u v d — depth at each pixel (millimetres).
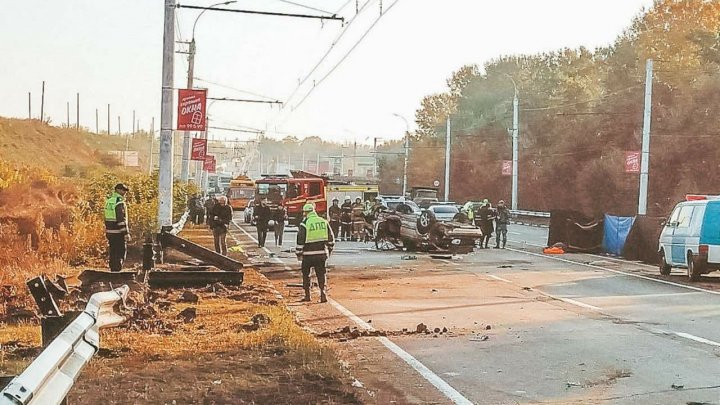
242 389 8797
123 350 10617
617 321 14812
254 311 14570
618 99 66250
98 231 25031
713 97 57281
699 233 22188
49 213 28156
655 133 58875
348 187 53531
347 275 23031
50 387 5133
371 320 14695
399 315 15375
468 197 92500
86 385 8680
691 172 56625
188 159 47312
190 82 42781
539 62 100375
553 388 9438
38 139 91438
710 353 11695
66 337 5859
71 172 73938
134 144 137500
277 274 22844
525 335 13164
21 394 4270
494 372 10305
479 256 31047
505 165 66812
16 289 15516
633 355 11516
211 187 100688
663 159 57688
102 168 82625
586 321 14773
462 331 13508
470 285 20797
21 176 33281
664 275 24297
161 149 23938
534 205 77688
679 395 9109
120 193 18516
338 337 12844
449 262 27953
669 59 63656
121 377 9164
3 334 11461
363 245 36219
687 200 26375
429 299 17859
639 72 65375
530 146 85188
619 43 71812
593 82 81438
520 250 34750
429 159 106625
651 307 16859
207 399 8352
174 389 8703
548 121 82375
